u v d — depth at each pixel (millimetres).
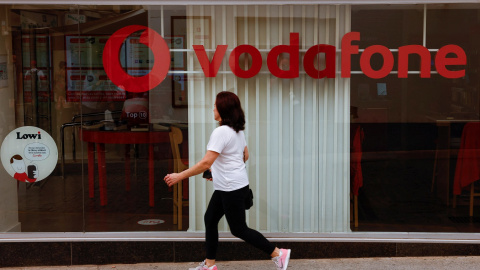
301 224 5824
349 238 5707
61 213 5793
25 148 5801
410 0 5543
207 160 4641
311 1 5574
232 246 5648
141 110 5727
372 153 5762
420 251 5703
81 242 5656
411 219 5797
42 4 5637
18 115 5770
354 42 5617
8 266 5664
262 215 5820
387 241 5684
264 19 5621
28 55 5707
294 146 5773
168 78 5684
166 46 5645
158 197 5797
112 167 5789
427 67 5621
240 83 5695
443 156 5785
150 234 5738
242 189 4754
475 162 5809
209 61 5664
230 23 5629
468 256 5703
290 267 5461
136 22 5633
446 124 5715
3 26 5684
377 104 5695
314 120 5738
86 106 5730
